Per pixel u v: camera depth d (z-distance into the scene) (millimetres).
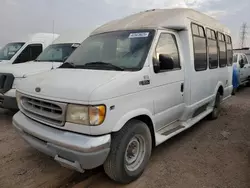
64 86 2861
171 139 4805
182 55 4285
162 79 3656
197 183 3215
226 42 6688
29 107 3234
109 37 4020
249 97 9859
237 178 3350
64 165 2852
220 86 6277
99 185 3176
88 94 2623
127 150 3096
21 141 4551
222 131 5344
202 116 5293
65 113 2740
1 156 3945
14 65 6273
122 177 3053
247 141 4746
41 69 5938
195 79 4617
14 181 3236
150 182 3240
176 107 4152
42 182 3225
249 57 13609
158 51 3652
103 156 2719
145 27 3855
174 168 3613
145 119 3479
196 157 3992
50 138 2797
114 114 2791
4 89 5340
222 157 4004
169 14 4180
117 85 2848
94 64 3578
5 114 6285
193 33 4582
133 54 3500
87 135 2680
